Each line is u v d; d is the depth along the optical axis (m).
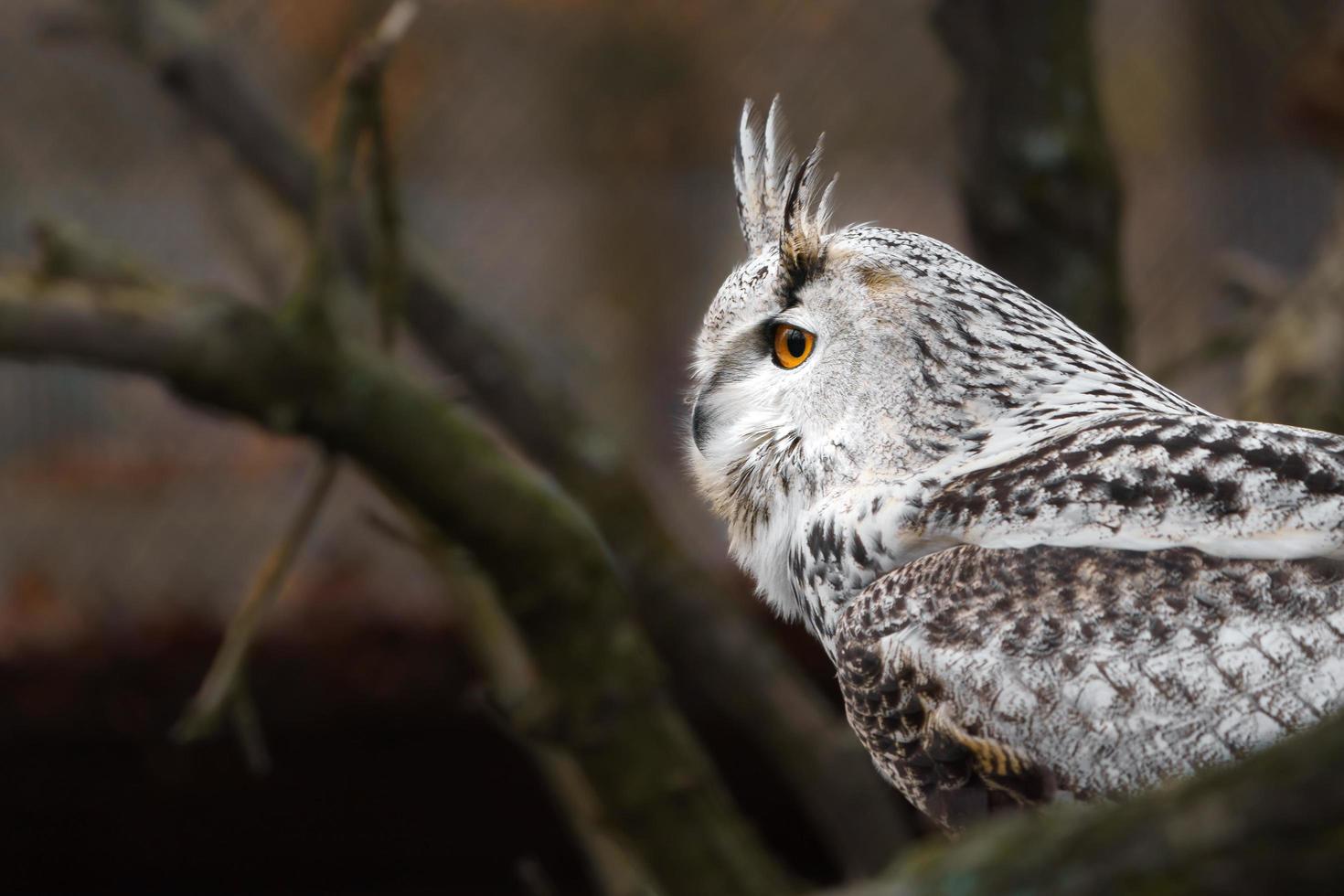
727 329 6.91
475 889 16.00
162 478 15.31
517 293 17.59
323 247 7.36
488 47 17.86
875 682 5.54
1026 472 5.60
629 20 17.69
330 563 14.85
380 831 15.72
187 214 16.72
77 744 14.95
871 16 16.88
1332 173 15.69
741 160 7.79
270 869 15.82
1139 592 5.12
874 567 6.00
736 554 7.14
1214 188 16.73
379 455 7.32
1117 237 8.71
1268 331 9.91
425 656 14.48
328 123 16.64
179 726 8.00
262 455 15.39
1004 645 5.22
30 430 15.46
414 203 17.75
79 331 7.17
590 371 16.23
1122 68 17.20
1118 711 5.00
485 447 7.44
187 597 15.03
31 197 16.72
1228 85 16.89
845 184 16.86
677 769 7.59
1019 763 5.16
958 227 16.48
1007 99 8.52
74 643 14.64
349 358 7.34
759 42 17.34
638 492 10.70
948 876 2.61
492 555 7.39
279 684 14.58
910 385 6.14
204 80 11.08
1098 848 2.47
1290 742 2.33
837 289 6.39
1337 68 10.03
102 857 15.46
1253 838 2.31
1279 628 4.93
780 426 6.64
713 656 10.41
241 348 7.19
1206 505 5.24
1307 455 5.27
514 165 17.80
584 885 16.16
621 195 17.73
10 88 16.64
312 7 16.94
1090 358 6.27
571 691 7.49
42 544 15.12
